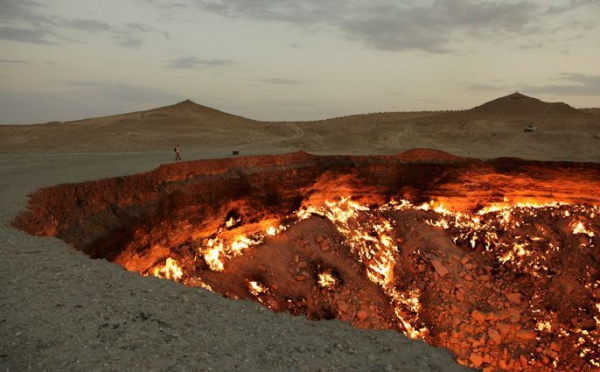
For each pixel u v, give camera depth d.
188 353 6.20
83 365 5.68
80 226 15.79
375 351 6.87
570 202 27.19
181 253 21.47
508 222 27.33
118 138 61.44
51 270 8.62
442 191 29.12
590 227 24.92
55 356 5.81
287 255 24.58
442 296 22.81
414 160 29.20
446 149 62.09
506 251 25.34
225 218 23.72
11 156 36.78
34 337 6.21
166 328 6.81
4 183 17.88
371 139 72.12
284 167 26.56
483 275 24.16
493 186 28.52
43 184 17.25
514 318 21.25
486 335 20.59
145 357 5.98
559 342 19.89
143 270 18.91
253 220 25.27
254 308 7.90
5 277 8.19
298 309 21.58
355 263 24.77
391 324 21.41
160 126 76.25
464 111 108.00
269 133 77.81
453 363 6.86
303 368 6.16
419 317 21.94
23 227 12.35
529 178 27.72
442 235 27.56
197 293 8.19
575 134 64.75
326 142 68.38
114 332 6.52
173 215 20.53
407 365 6.54
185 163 21.98
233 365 6.07
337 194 28.67
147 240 18.94
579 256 23.64
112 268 8.95
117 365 5.75
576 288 22.11
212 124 85.44
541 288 22.62
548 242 25.03
